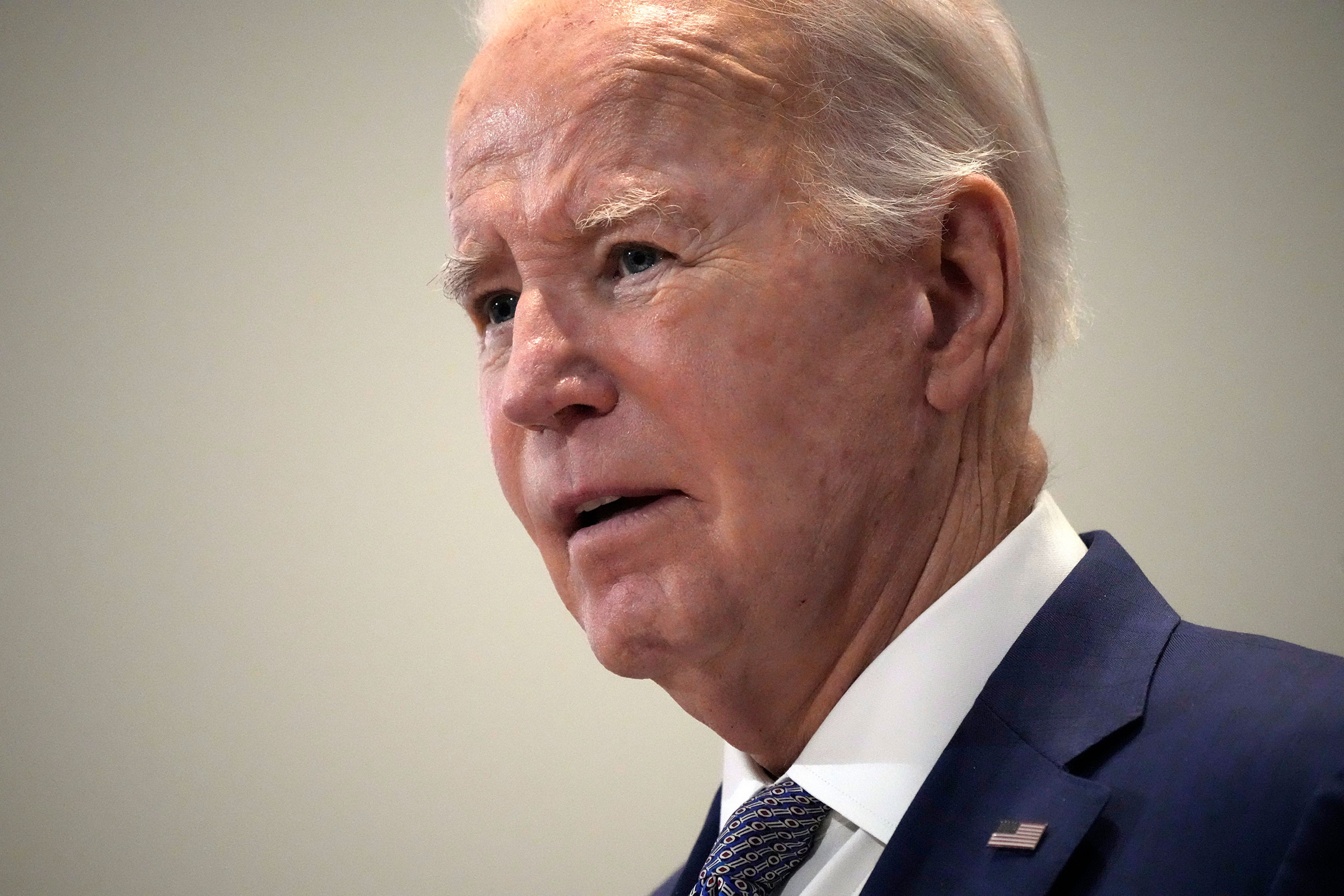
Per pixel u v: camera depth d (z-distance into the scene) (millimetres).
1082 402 4988
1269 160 4891
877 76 2170
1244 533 4824
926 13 2252
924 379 2184
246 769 5699
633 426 2098
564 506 2193
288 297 5949
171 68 6004
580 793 5609
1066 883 1805
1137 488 4926
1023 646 2105
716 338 2051
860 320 2109
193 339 5938
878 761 2135
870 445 2129
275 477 5871
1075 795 1856
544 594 5781
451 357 5910
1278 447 4820
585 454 2129
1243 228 4906
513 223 2139
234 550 5840
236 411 5898
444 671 5746
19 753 5688
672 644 2148
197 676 5762
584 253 2119
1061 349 2564
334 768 5691
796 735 2363
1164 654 2074
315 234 5961
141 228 5961
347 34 6027
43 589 5789
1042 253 2381
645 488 2121
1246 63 4934
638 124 2066
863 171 2125
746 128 2080
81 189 5965
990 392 2309
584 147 2080
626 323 2090
